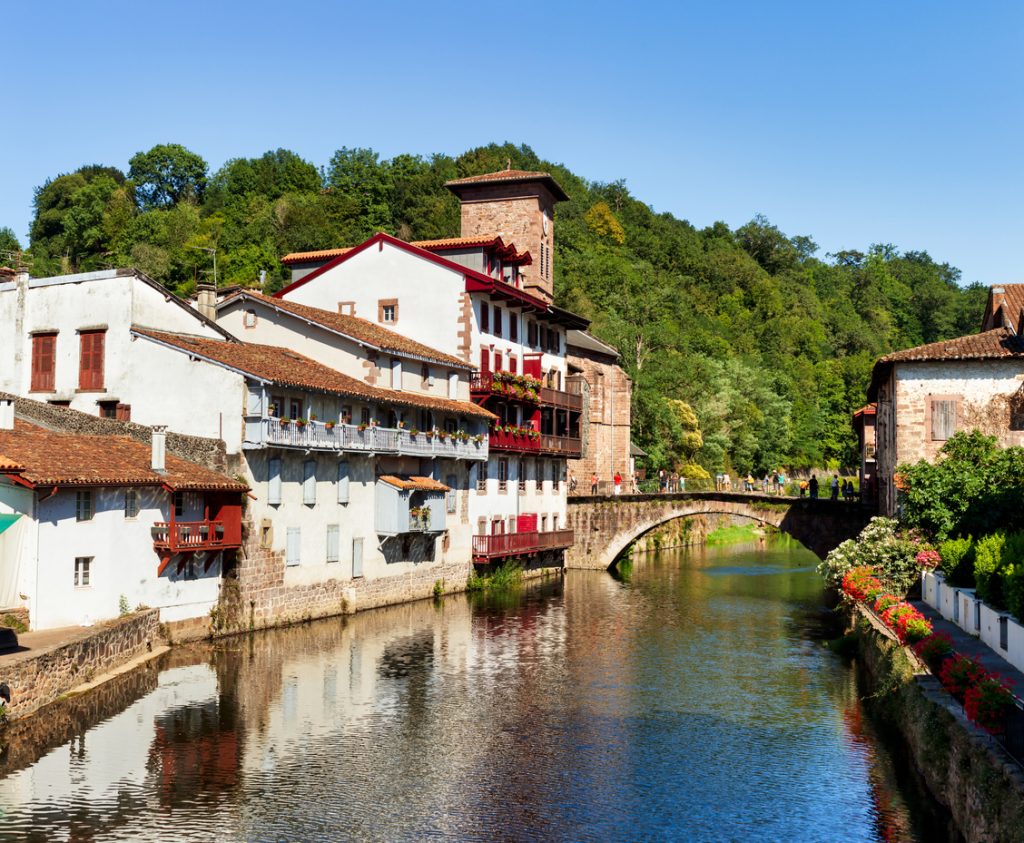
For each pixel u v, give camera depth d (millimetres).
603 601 56125
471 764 26422
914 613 32438
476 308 60156
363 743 27906
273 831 21734
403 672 36438
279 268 107250
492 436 61156
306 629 43500
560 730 29547
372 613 48875
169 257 109812
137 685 32781
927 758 23688
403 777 25297
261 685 33562
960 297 195125
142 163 135625
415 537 53875
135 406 43312
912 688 26516
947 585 36531
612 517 71875
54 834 21203
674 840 21688
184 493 38781
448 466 57000
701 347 132750
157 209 130750
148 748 26766
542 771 25953
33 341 45844
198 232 118125
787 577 68875
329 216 120875
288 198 119938
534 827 22297
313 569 45594
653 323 118750
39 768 24969
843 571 45125
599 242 152750
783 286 181875
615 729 29703
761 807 23578
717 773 25875
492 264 64125
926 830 22078
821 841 21594
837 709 32062
